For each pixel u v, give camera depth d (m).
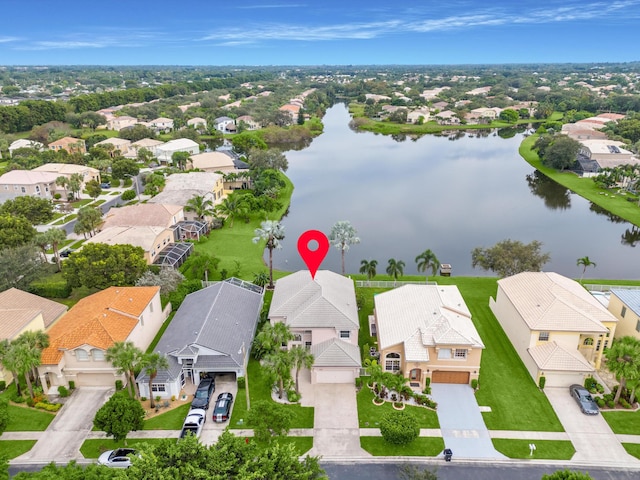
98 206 107.88
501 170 152.12
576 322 49.38
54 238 72.19
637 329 50.88
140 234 75.88
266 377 46.12
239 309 57.12
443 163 163.12
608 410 44.75
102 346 46.50
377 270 80.31
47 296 66.44
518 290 56.81
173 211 89.56
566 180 135.00
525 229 101.81
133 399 41.91
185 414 44.56
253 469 31.08
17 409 45.09
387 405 45.88
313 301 52.47
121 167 124.81
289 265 82.88
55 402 46.09
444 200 121.56
